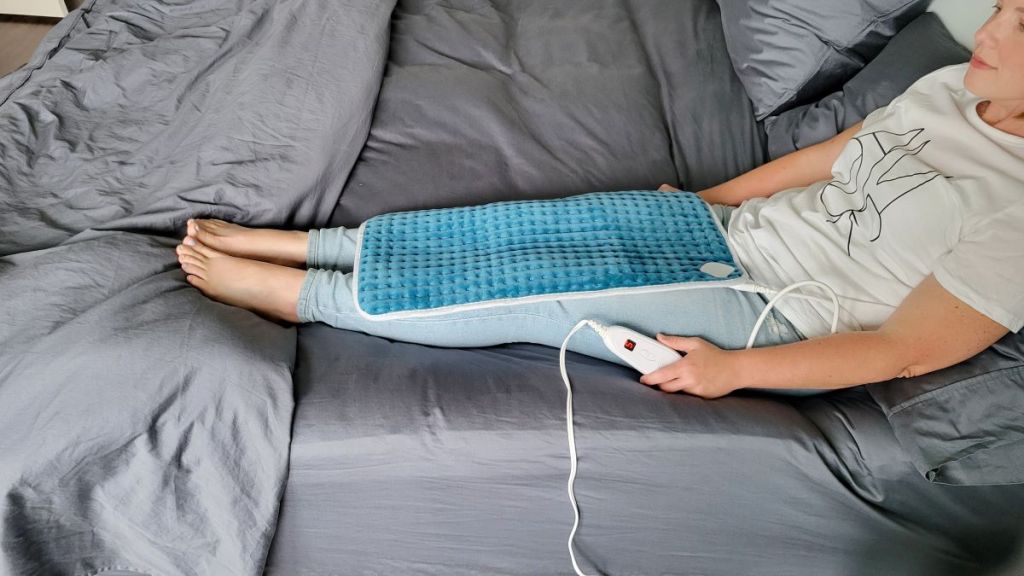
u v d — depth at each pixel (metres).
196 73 1.32
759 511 0.94
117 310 0.85
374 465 0.87
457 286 0.96
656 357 0.93
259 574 0.90
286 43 1.34
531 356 1.00
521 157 1.27
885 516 0.93
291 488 0.89
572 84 1.43
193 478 0.84
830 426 0.91
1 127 1.19
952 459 0.84
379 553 0.99
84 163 1.17
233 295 0.99
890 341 0.84
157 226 1.06
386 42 1.42
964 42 1.14
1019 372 0.82
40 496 0.79
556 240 1.02
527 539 0.99
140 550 0.88
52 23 2.55
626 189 1.25
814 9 1.27
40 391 0.79
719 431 0.86
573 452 0.86
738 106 1.42
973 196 0.84
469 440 0.85
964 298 0.79
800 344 0.88
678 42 1.55
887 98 1.16
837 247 0.97
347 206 1.19
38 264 0.91
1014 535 0.95
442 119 1.33
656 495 0.92
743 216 1.09
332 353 0.95
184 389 0.82
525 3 1.70
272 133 1.19
